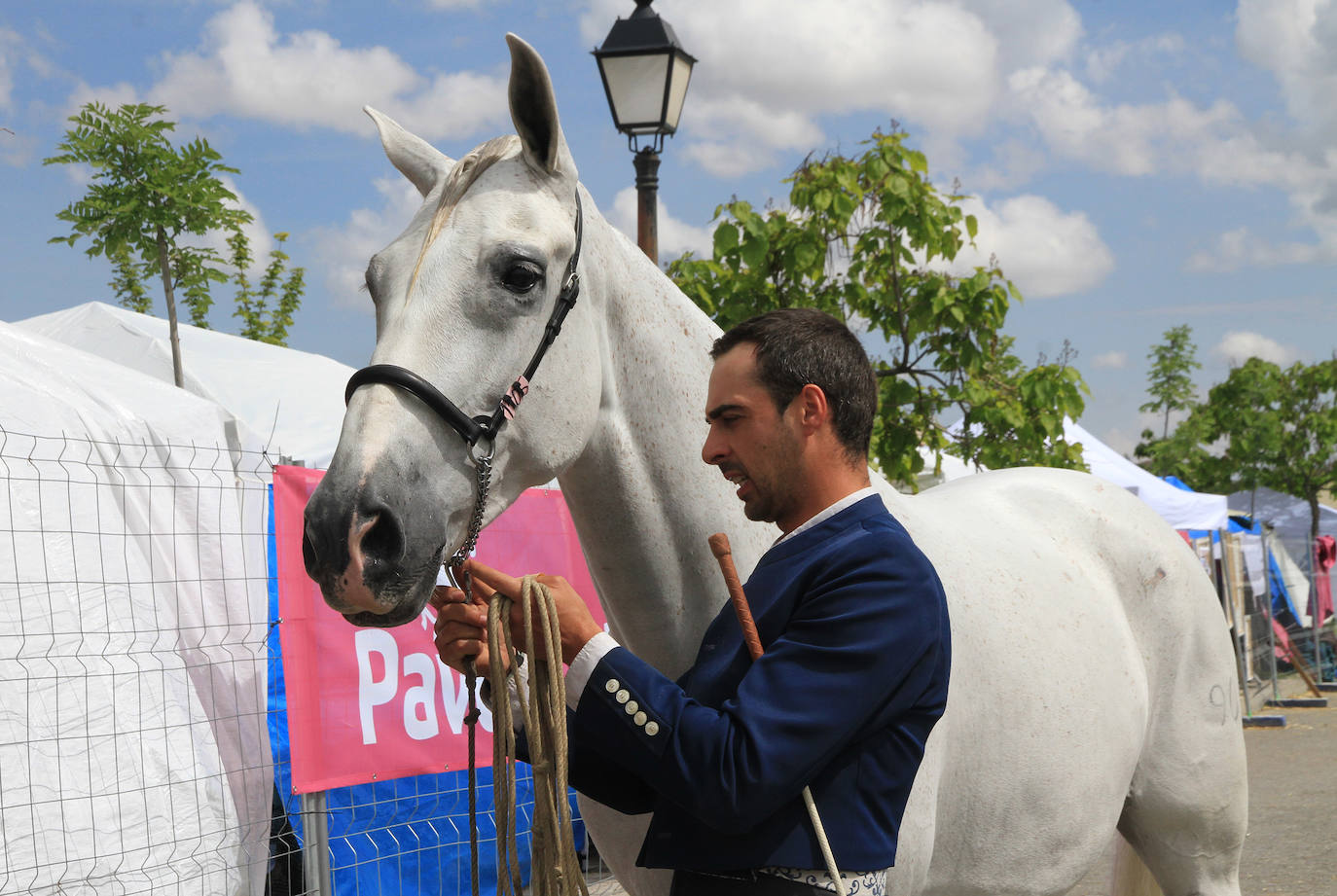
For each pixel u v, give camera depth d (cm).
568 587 137
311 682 334
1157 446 2481
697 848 131
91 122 614
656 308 192
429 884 377
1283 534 1750
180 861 303
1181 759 241
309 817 334
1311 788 661
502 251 165
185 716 319
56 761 288
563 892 127
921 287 643
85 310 781
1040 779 212
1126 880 262
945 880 211
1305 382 2172
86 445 327
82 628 305
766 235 620
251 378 758
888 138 642
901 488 803
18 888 273
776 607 132
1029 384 675
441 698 376
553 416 172
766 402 136
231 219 639
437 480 157
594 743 130
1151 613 246
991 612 211
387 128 203
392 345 160
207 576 341
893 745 128
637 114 485
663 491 188
